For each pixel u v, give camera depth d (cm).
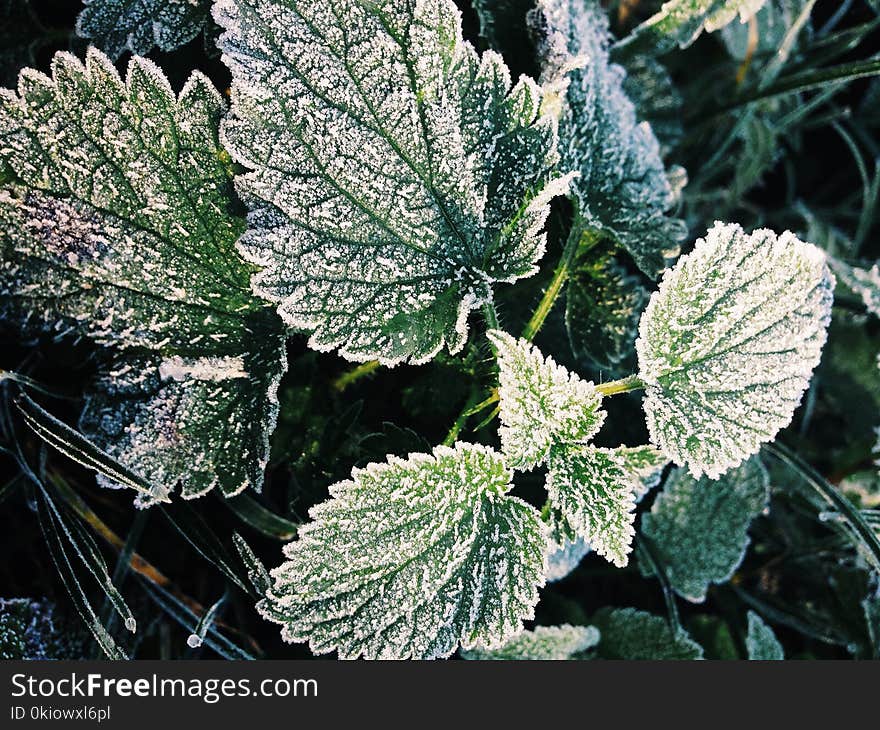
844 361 34
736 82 34
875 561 29
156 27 26
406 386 28
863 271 31
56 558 26
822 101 37
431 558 24
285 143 24
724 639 32
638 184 28
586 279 28
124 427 25
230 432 25
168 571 29
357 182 24
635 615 31
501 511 25
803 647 34
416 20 24
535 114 25
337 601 24
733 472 31
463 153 25
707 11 29
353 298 24
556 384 25
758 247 25
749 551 34
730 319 25
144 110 24
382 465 24
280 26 24
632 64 31
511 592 24
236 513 27
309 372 28
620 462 25
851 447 33
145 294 25
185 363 25
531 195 25
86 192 24
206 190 25
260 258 24
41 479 27
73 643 27
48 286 24
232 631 29
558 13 26
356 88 24
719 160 35
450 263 25
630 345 29
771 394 25
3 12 27
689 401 25
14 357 26
